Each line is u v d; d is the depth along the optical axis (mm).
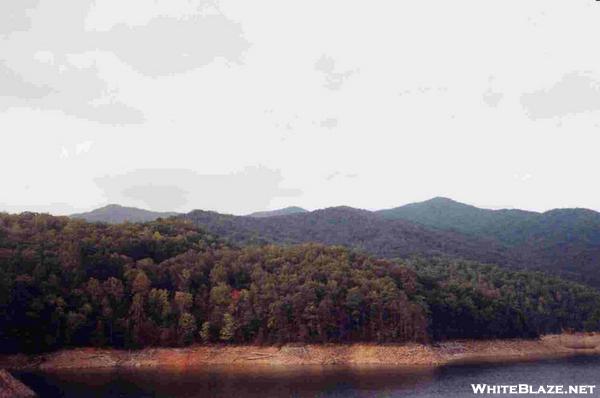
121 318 138000
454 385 105188
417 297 157125
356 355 139750
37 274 137750
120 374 119875
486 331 165500
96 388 101875
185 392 98250
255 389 101250
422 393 97438
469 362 141500
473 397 94312
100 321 135250
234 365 134750
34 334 131250
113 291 141625
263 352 138875
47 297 134000
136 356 135375
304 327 141250
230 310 145125
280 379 112188
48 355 131125
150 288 147500
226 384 106312
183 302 144750
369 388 102188
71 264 144000
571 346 196625
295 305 143375
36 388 101750
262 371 124562
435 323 157500
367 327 144750
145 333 138500
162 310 142375
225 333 140875
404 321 144750
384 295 149625
